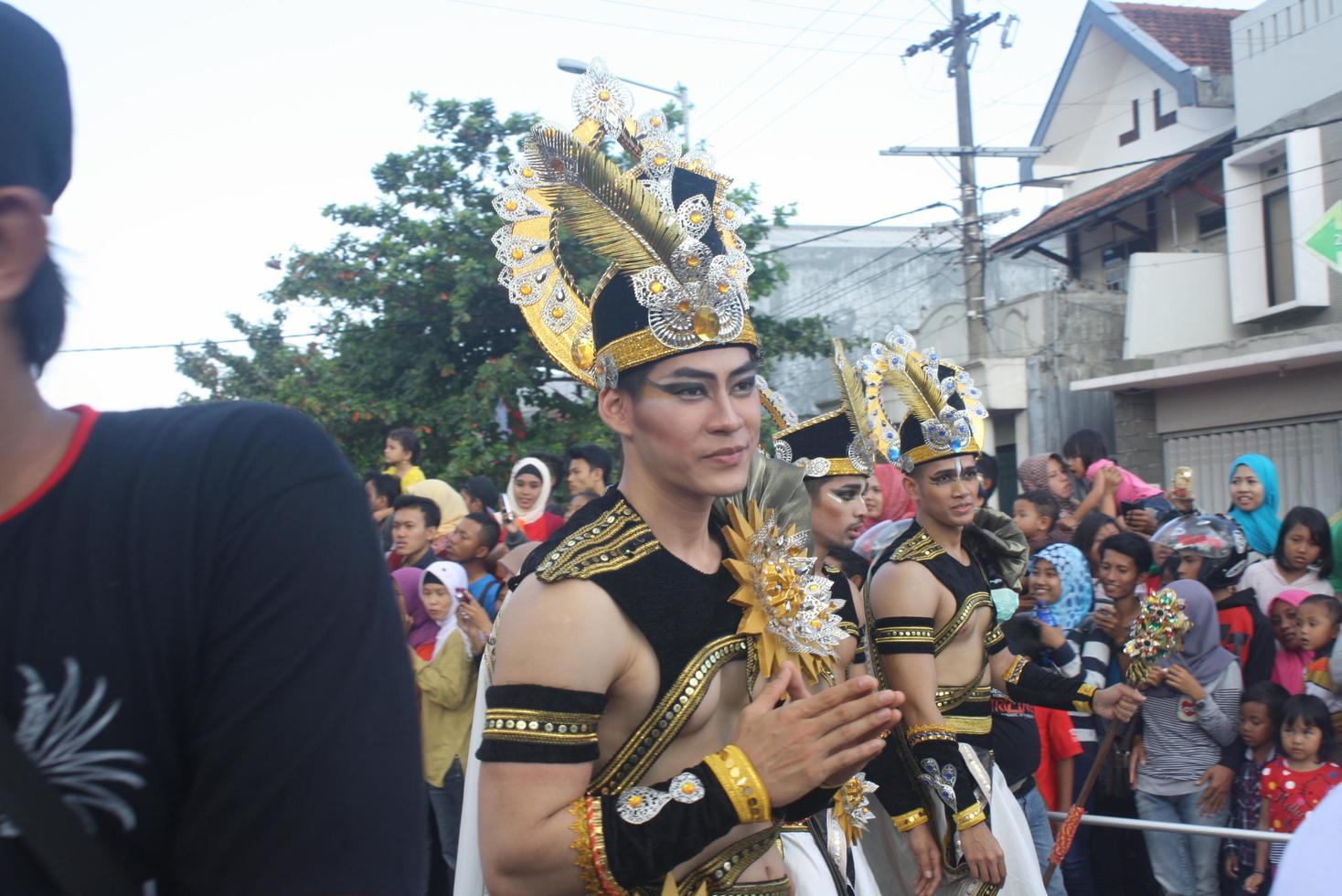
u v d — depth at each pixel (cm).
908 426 378
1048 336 1421
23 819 98
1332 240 1095
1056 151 1731
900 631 353
